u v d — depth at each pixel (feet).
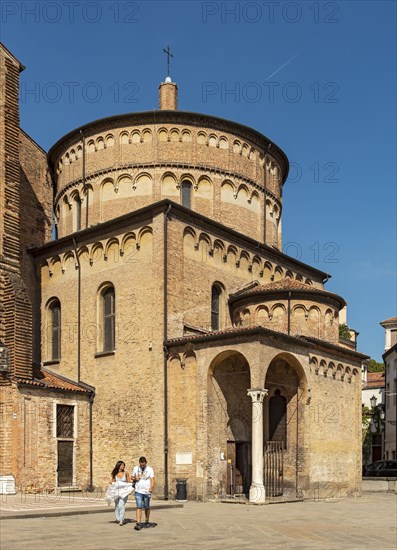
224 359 118.62
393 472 185.57
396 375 253.65
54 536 67.87
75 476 126.11
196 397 117.08
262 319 134.10
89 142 156.15
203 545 64.18
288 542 67.41
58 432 125.29
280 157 170.60
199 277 132.16
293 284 137.90
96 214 151.64
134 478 77.00
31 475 118.32
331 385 134.92
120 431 125.80
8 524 76.69
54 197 168.04
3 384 117.60
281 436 126.41
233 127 156.15
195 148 151.43
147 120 151.33
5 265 123.75
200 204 149.69
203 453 114.52
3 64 130.21
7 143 128.26
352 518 93.20
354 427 141.59
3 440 115.75
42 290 146.92
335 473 132.77
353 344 168.25
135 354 126.41
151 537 69.10
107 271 134.72
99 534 70.28
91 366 133.39
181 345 120.16
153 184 148.46
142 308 126.93
